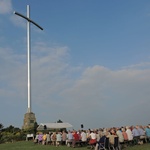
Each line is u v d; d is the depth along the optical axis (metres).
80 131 29.62
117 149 20.70
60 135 30.27
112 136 20.39
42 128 55.50
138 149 21.70
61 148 26.03
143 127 28.47
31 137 51.12
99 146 20.42
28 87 69.56
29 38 73.44
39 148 27.27
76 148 25.62
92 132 26.94
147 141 27.56
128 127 27.44
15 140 52.72
